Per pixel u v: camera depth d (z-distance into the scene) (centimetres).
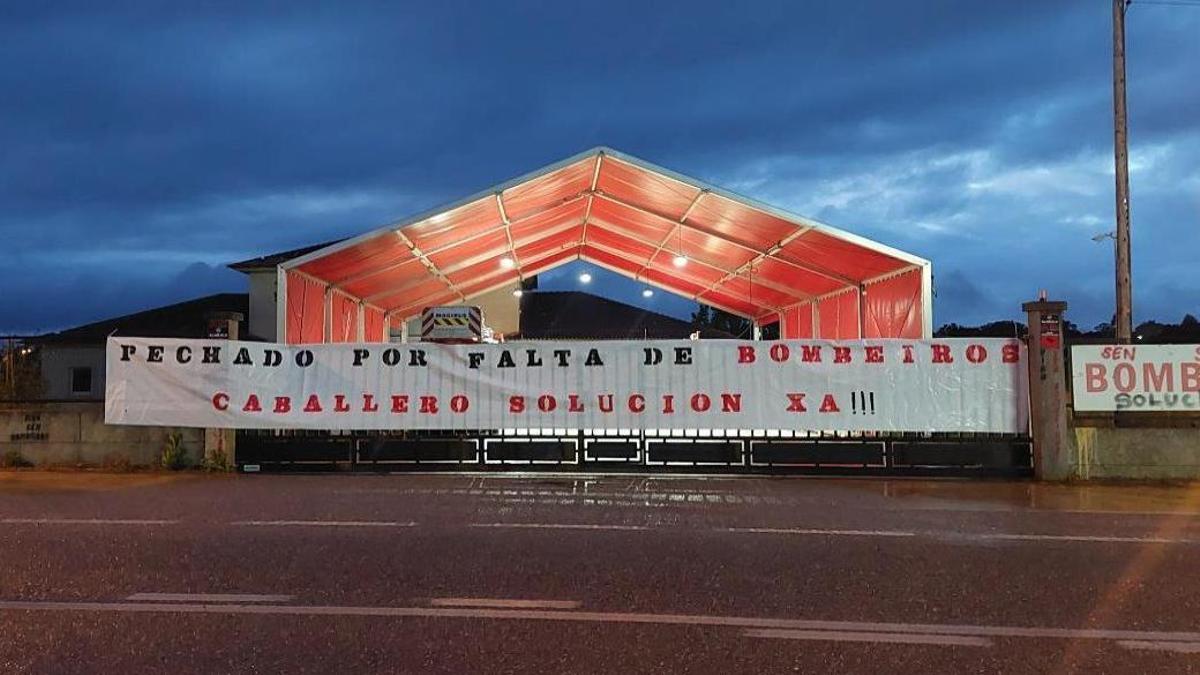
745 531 898
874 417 1372
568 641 547
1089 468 1318
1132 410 1327
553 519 963
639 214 2223
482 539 848
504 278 3073
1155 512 1041
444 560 758
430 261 2347
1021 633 570
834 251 1989
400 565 739
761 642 548
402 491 1184
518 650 530
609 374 1402
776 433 1390
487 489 1205
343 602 629
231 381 1418
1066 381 1341
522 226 2278
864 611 615
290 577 699
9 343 2109
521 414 1400
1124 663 517
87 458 1428
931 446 1334
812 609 619
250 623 581
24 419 1432
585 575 708
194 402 1413
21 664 506
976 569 740
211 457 1405
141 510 1016
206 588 667
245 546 814
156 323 3312
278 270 1812
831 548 820
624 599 640
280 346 1428
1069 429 1323
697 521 956
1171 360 1334
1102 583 697
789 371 1390
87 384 3125
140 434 1427
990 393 1365
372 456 1391
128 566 735
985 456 1334
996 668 508
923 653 532
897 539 864
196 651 528
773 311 3250
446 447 1384
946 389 1370
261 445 1406
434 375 1415
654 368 1399
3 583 681
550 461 1382
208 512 1003
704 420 1388
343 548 805
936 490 1220
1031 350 1345
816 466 1341
